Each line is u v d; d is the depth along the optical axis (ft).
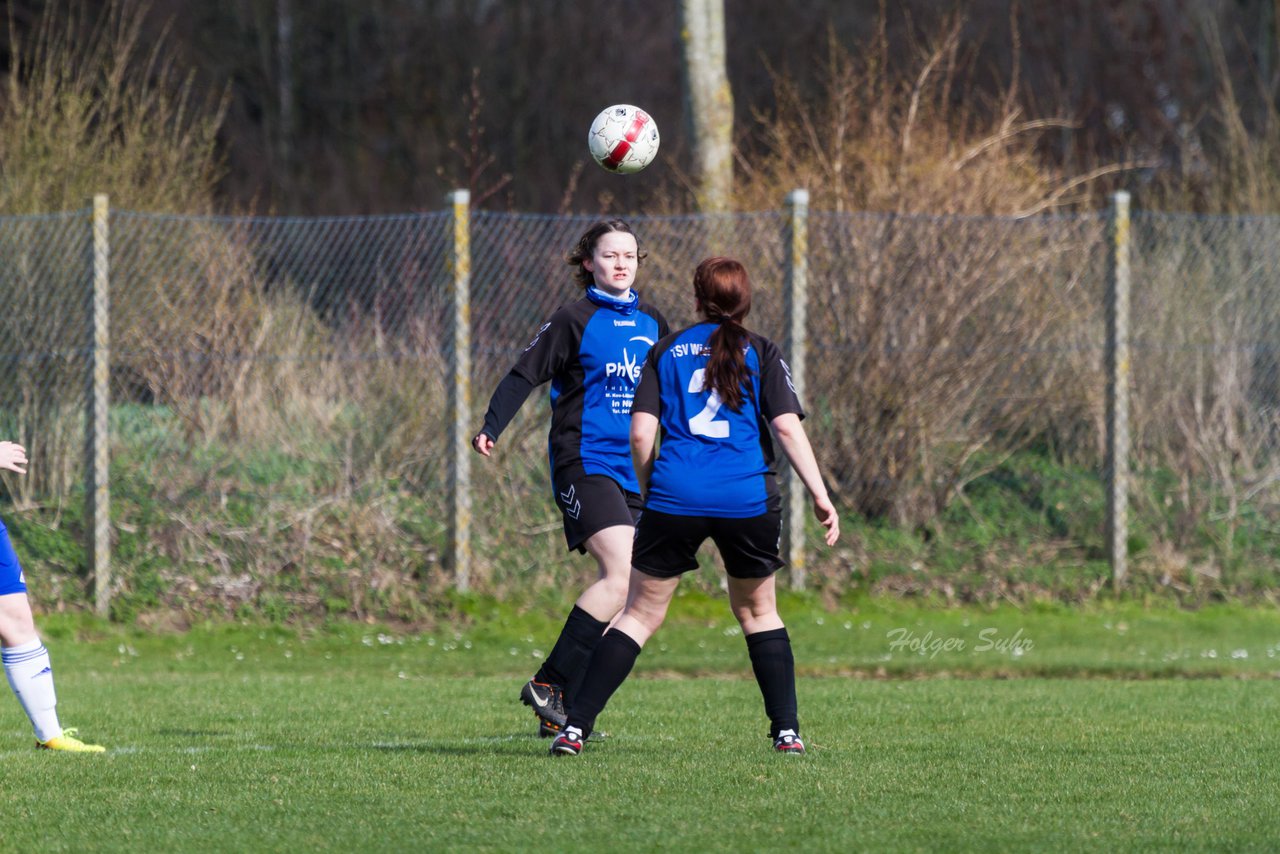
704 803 59.67
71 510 135.33
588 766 67.97
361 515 137.28
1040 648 125.29
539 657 122.01
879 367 144.66
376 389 139.33
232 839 53.88
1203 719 85.71
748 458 68.08
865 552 144.56
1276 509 151.33
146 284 137.59
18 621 73.00
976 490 151.12
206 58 325.21
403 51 339.98
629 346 75.61
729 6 318.86
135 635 127.03
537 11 334.85
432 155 335.47
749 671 114.93
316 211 330.54
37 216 134.21
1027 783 64.34
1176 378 152.66
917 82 164.25
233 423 138.51
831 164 155.33
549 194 323.98
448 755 71.41
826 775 65.82
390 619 132.26
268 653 123.65
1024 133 213.05
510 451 138.31
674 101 336.29
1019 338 147.23
